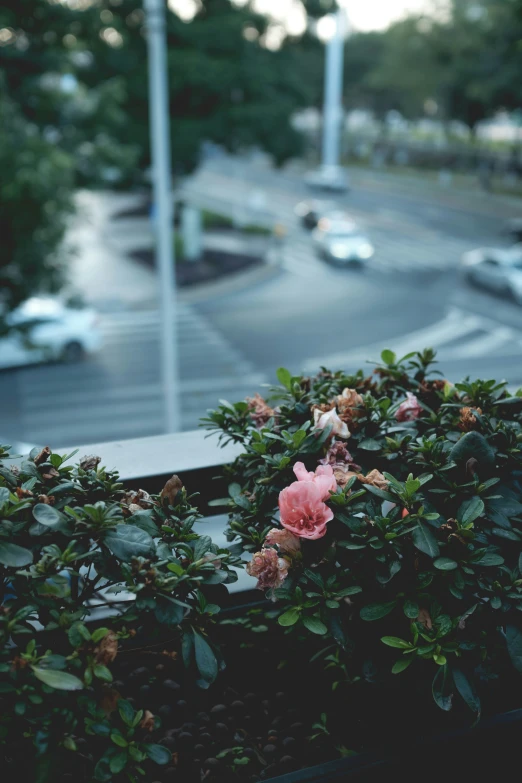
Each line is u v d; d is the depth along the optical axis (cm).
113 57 2095
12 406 1705
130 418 1641
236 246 3394
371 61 6266
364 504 184
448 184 5241
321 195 5025
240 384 1858
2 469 179
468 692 176
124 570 158
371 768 182
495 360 2003
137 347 2144
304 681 231
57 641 163
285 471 200
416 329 2298
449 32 4378
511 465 203
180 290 2747
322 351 2103
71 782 176
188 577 162
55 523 156
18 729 159
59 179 1123
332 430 201
